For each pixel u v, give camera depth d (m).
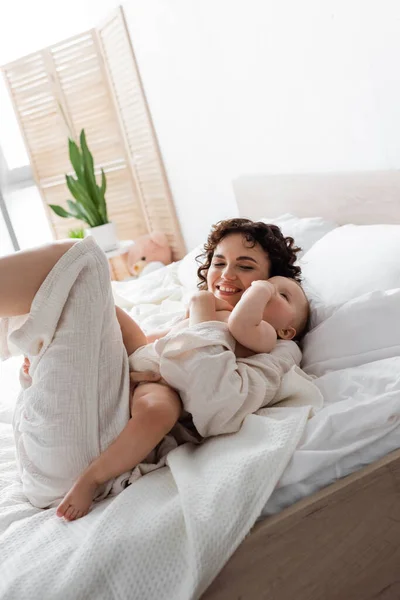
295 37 2.12
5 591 0.92
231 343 1.25
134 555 0.94
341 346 1.34
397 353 1.27
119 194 3.69
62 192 3.81
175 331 1.37
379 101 1.84
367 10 1.78
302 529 1.00
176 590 0.93
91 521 1.03
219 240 1.50
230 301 1.43
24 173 4.09
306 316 1.49
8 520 1.10
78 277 1.16
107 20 3.26
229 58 2.50
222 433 1.17
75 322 1.14
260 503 0.99
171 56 2.88
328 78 2.02
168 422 1.13
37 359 1.16
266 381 1.22
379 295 1.32
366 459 1.09
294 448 1.06
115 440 1.12
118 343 1.21
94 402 1.14
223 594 0.97
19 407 1.25
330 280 1.59
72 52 3.51
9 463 1.32
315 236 1.97
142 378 1.24
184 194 3.18
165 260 3.35
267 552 0.99
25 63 3.62
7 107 4.07
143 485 1.06
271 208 2.39
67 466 1.12
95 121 3.59
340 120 2.03
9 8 3.85
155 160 3.29
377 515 1.05
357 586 1.06
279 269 1.50
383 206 1.86
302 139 2.24
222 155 2.76
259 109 2.42
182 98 2.91
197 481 1.02
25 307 1.14
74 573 0.92
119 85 3.40
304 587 1.02
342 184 2.00
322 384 1.26
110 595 0.92
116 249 3.30
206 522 0.95
